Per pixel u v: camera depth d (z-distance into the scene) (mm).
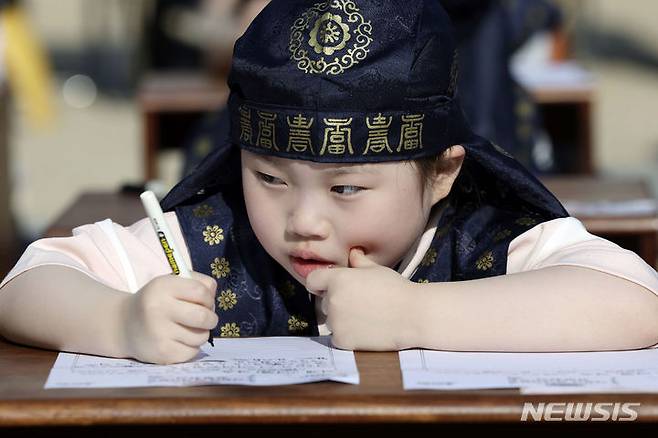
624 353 3994
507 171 4520
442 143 4281
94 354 3992
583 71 12469
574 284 4078
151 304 3850
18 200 15273
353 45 4035
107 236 4574
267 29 4160
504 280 4109
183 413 3406
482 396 3477
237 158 4621
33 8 25672
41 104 18938
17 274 4312
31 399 3451
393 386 3590
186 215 4766
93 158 17875
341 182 4043
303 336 4504
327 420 3418
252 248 4707
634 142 18641
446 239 4656
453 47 4332
